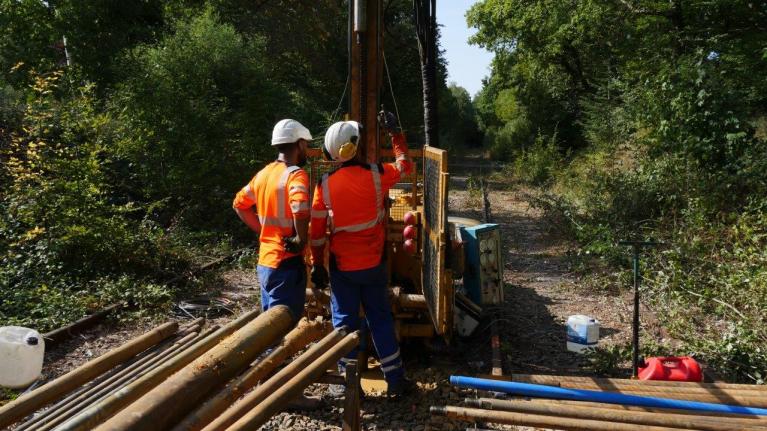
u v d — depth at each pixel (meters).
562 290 8.38
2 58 15.36
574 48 28.66
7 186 8.77
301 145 4.59
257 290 8.27
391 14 28.47
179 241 9.73
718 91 10.87
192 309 7.26
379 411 4.60
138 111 11.92
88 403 2.99
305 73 26.92
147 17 18.36
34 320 6.37
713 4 15.46
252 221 4.80
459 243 6.11
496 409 3.94
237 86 14.23
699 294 7.04
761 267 7.23
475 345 6.10
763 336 5.73
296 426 4.34
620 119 18.22
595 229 10.41
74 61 15.53
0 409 2.62
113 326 6.69
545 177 23.64
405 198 6.26
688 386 4.52
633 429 3.56
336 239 4.65
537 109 36.44
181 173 11.52
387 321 4.77
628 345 5.67
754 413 4.05
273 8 25.73
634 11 18.16
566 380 4.78
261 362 2.79
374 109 5.33
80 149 8.95
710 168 10.68
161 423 1.92
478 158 49.75
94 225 8.35
